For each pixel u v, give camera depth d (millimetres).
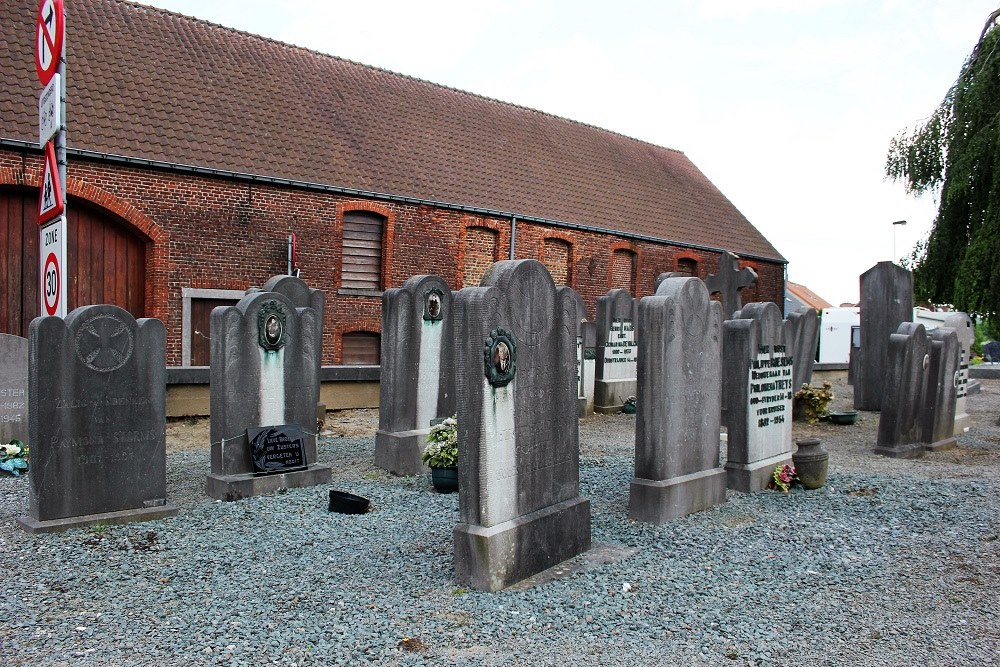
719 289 19438
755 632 4758
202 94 19016
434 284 9852
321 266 19203
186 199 17078
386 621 4828
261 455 8273
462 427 5508
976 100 15109
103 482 6980
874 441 12359
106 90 17281
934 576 5812
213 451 8297
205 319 17531
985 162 15180
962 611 5133
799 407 14477
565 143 29406
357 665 4254
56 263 7074
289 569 5824
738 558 6195
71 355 6777
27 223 15531
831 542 6648
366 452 10945
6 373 9633
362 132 21906
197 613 4949
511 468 5660
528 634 4680
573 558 6156
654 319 7207
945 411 11727
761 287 32156
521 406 5754
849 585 5609
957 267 16266
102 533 6680
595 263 25719
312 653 4383
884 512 7633
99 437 6945
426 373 9836
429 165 22594
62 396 6750
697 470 7730
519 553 5617
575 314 6332
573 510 6203
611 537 6762
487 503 5438
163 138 17156
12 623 4797
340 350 19688
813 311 16016
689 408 7574
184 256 17078
